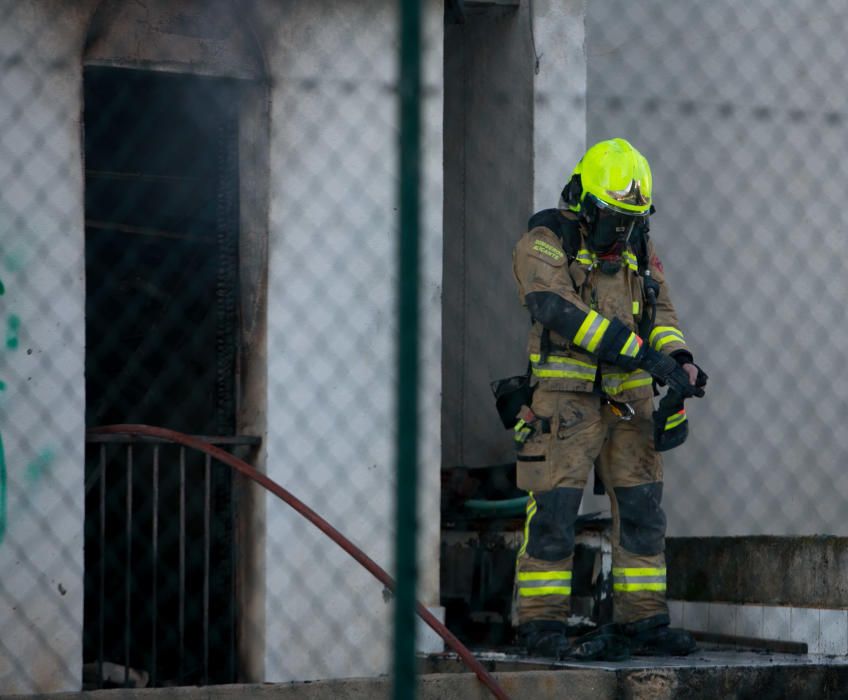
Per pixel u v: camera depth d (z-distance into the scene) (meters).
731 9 26.78
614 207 18.33
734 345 26.55
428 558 20.27
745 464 26.48
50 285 18.62
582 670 17.69
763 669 18.22
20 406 18.39
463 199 24.44
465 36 24.28
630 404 19.39
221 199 20.91
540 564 19.16
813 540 20.08
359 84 20.45
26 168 18.53
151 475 22.53
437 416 20.53
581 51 23.27
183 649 20.59
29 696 15.75
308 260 20.12
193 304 22.50
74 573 18.64
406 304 7.64
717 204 26.69
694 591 22.05
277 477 19.86
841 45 26.45
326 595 20.00
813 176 26.55
